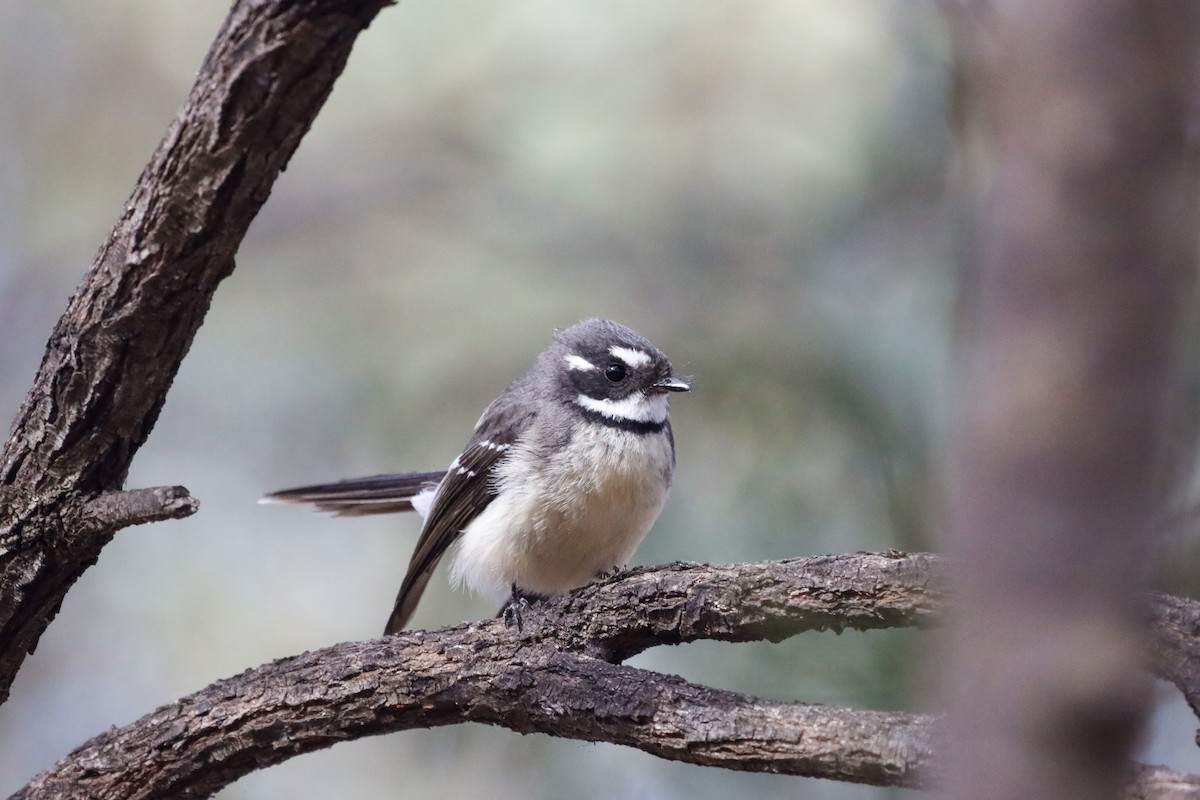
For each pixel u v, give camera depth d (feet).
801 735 19.08
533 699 22.43
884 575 20.57
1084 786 8.25
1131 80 8.36
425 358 43.50
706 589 22.50
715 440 36.19
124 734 24.80
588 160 44.88
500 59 49.98
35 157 55.67
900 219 37.65
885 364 33.73
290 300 51.39
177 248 20.85
